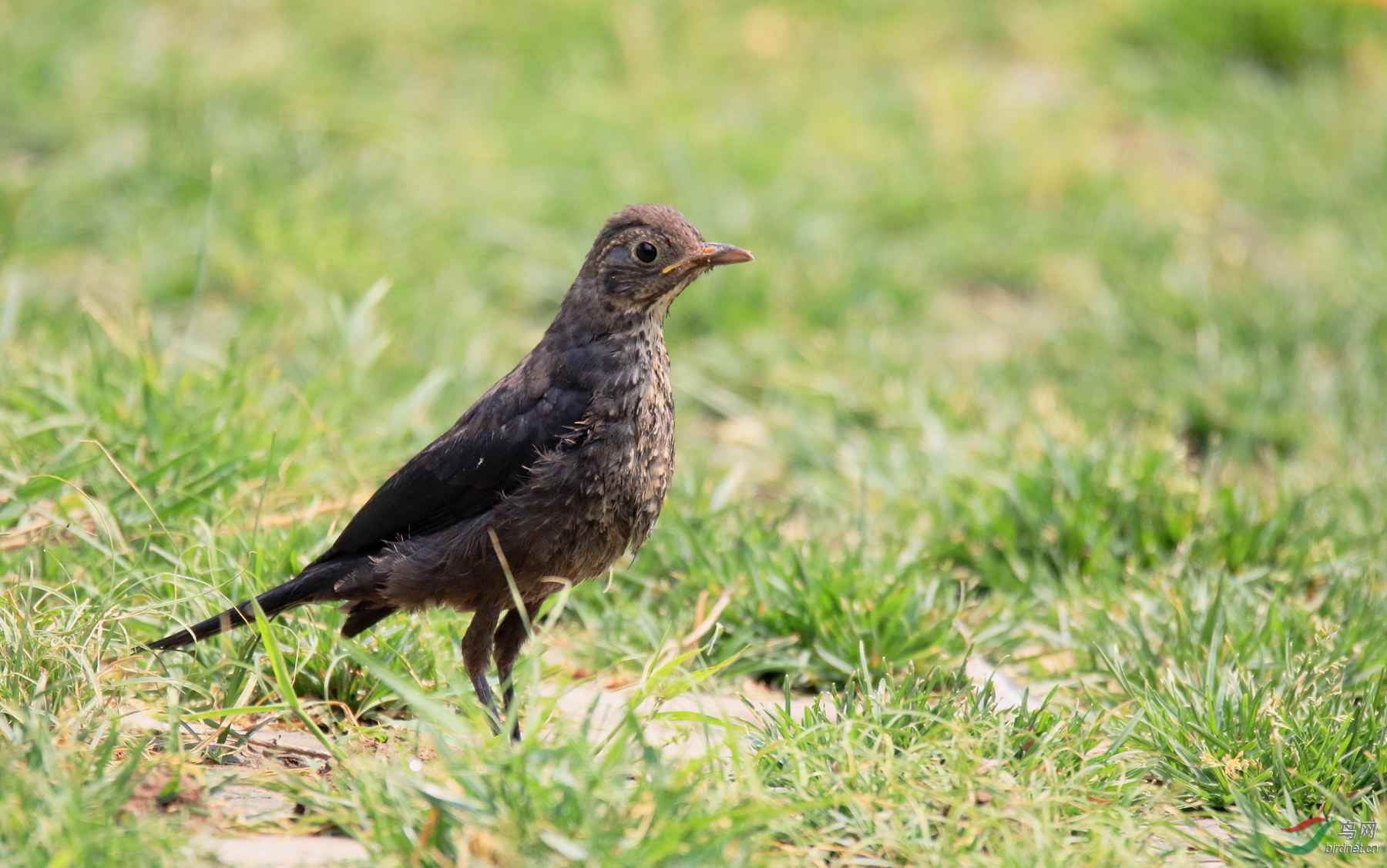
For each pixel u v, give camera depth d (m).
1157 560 10.38
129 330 11.54
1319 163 18.00
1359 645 9.06
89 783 6.18
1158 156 18.66
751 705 7.75
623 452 7.81
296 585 7.82
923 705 7.57
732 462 12.73
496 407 7.86
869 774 6.70
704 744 7.68
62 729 6.57
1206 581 9.69
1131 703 8.25
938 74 19.53
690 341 14.72
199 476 9.66
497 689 8.38
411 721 7.82
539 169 16.95
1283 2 20.44
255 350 12.85
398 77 19.03
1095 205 17.09
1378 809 6.94
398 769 6.19
